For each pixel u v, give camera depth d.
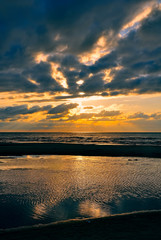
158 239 5.64
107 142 70.25
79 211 9.73
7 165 22.86
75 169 20.61
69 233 6.29
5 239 5.95
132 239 5.66
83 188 13.66
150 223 7.09
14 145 47.06
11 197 11.64
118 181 15.75
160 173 19.00
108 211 9.79
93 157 30.70
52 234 6.26
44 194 12.26
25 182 15.08
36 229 6.80
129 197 11.88
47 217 9.01
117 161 26.73
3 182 15.05
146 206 10.43
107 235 6.02
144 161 26.89
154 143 64.44
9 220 8.63
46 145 47.69
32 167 21.59
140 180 16.14
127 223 7.14
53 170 19.97
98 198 11.66
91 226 6.92
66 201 11.12
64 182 15.22
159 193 12.71
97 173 18.70
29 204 10.57
